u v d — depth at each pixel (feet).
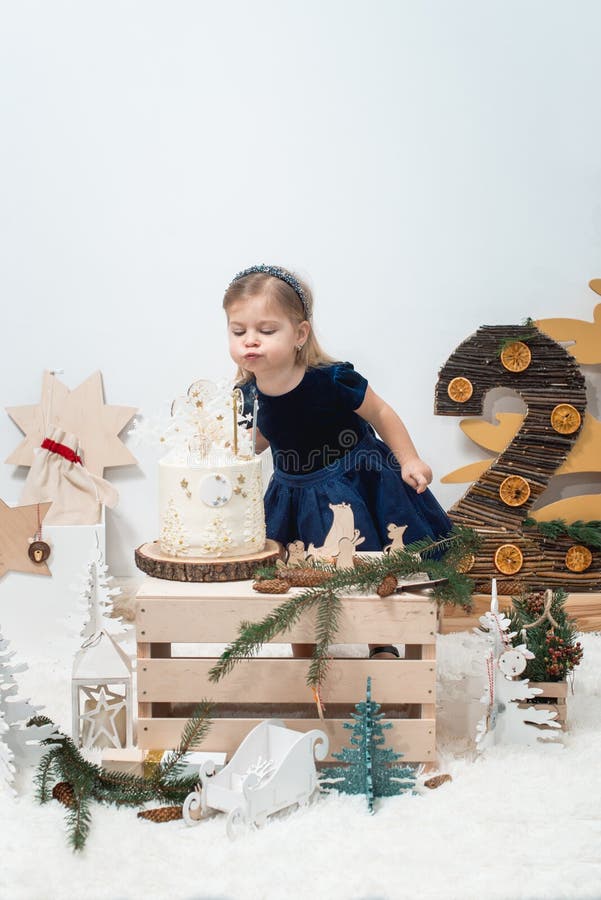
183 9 6.70
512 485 6.74
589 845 3.59
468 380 6.73
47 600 6.03
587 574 6.72
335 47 6.77
